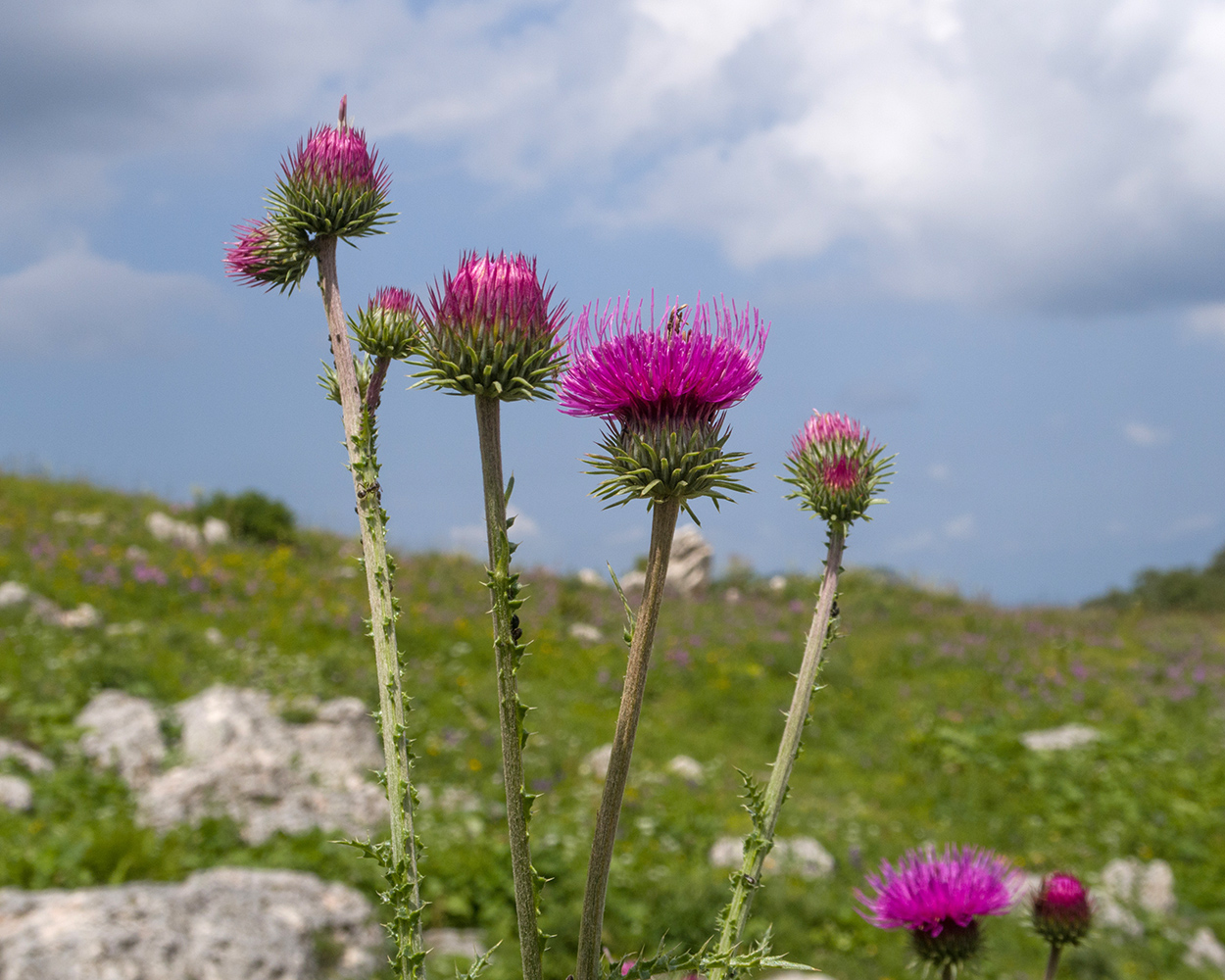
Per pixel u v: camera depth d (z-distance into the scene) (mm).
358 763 2004
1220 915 1938
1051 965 664
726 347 408
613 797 376
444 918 1396
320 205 456
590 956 375
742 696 3240
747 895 423
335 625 3182
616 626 4031
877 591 5086
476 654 3234
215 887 1142
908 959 575
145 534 3982
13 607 2740
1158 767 2820
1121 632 4688
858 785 2631
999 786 2623
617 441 405
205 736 1955
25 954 932
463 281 403
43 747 1892
